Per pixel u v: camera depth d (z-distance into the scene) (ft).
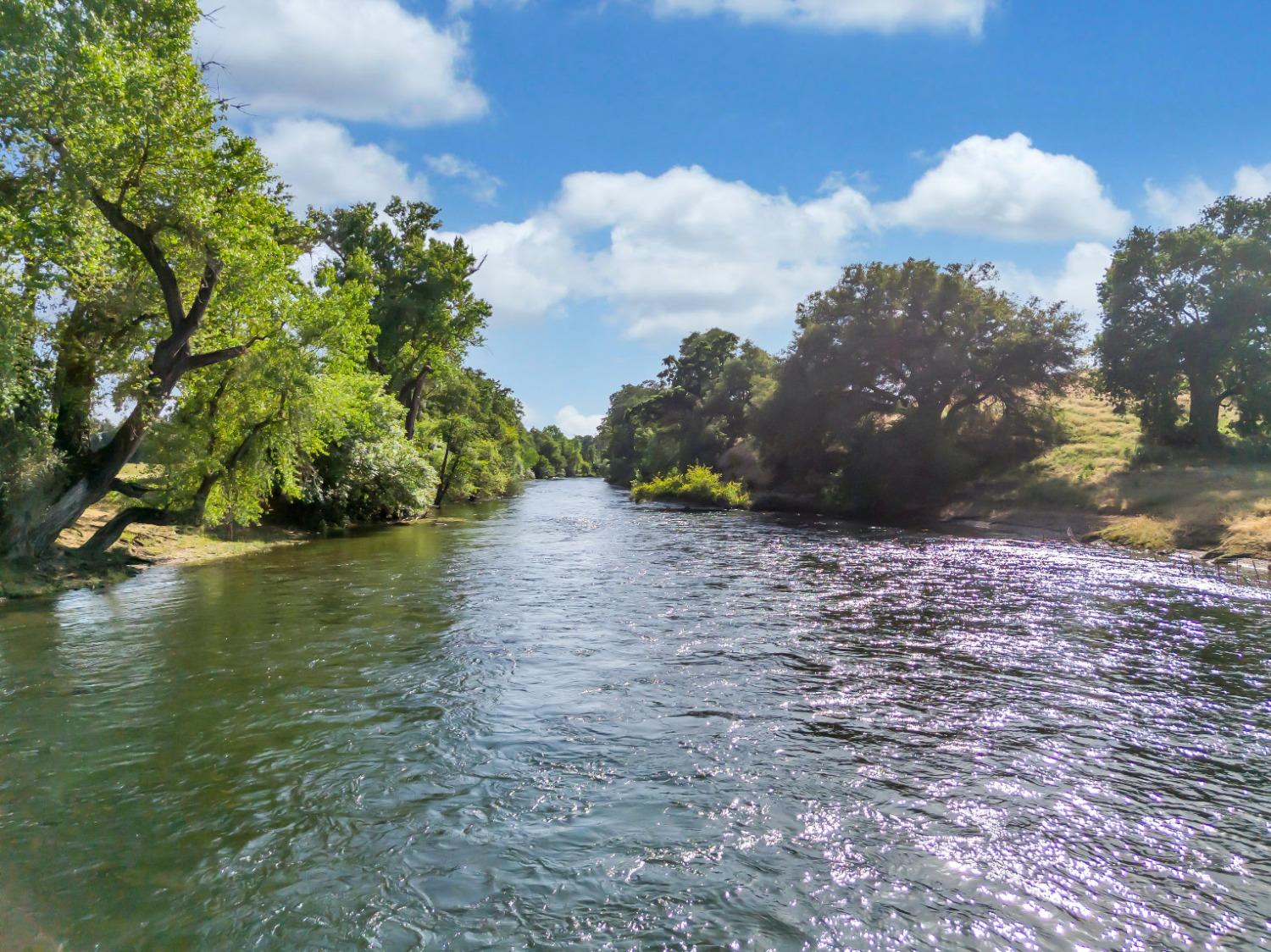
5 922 16.57
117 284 61.31
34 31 46.88
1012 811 22.06
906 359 143.64
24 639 41.63
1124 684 33.94
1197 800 22.82
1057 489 113.80
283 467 80.94
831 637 42.73
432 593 56.85
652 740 27.40
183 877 18.52
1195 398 120.37
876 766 25.21
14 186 51.19
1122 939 16.33
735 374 259.80
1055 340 130.82
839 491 148.56
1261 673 35.45
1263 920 17.01
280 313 73.97
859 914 17.15
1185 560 74.59
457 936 16.30
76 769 24.63
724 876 18.66
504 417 289.12
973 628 44.75
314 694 32.37
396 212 158.71
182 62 57.47
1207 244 111.75
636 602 53.26
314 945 15.97
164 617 47.52
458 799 22.74
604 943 16.10
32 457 56.49
